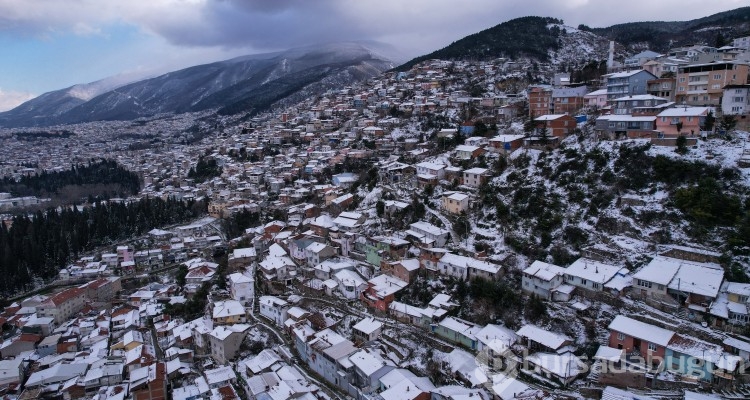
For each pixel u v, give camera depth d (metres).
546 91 144.88
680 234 81.94
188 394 80.19
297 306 103.06
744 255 74.06
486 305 85.25
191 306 114.38
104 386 87.81
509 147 124.81
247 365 86.19
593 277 78.94
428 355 80.88
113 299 129.12
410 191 128.50
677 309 70.62
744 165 84.81
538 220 96.81
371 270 107.94
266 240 136.25
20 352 101.94
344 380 77.56
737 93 99.25
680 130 96.50
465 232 104.94
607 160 99.75
